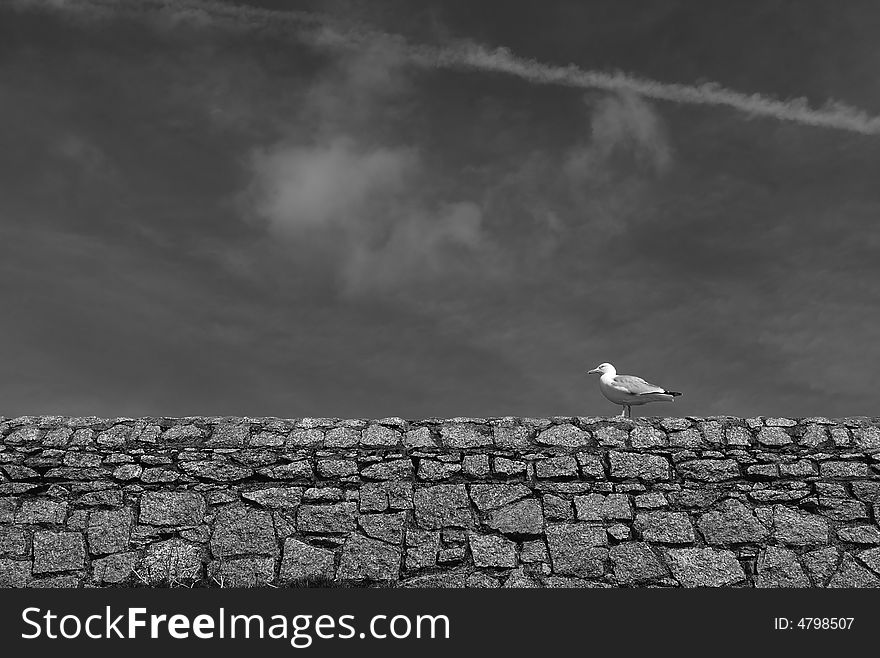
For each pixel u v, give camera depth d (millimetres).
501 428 9617
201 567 8742
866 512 8914
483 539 8836
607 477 9219
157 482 9227
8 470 9305
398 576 8680
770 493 9039
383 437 9547
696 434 9492
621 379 10375
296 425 9703
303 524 8961
